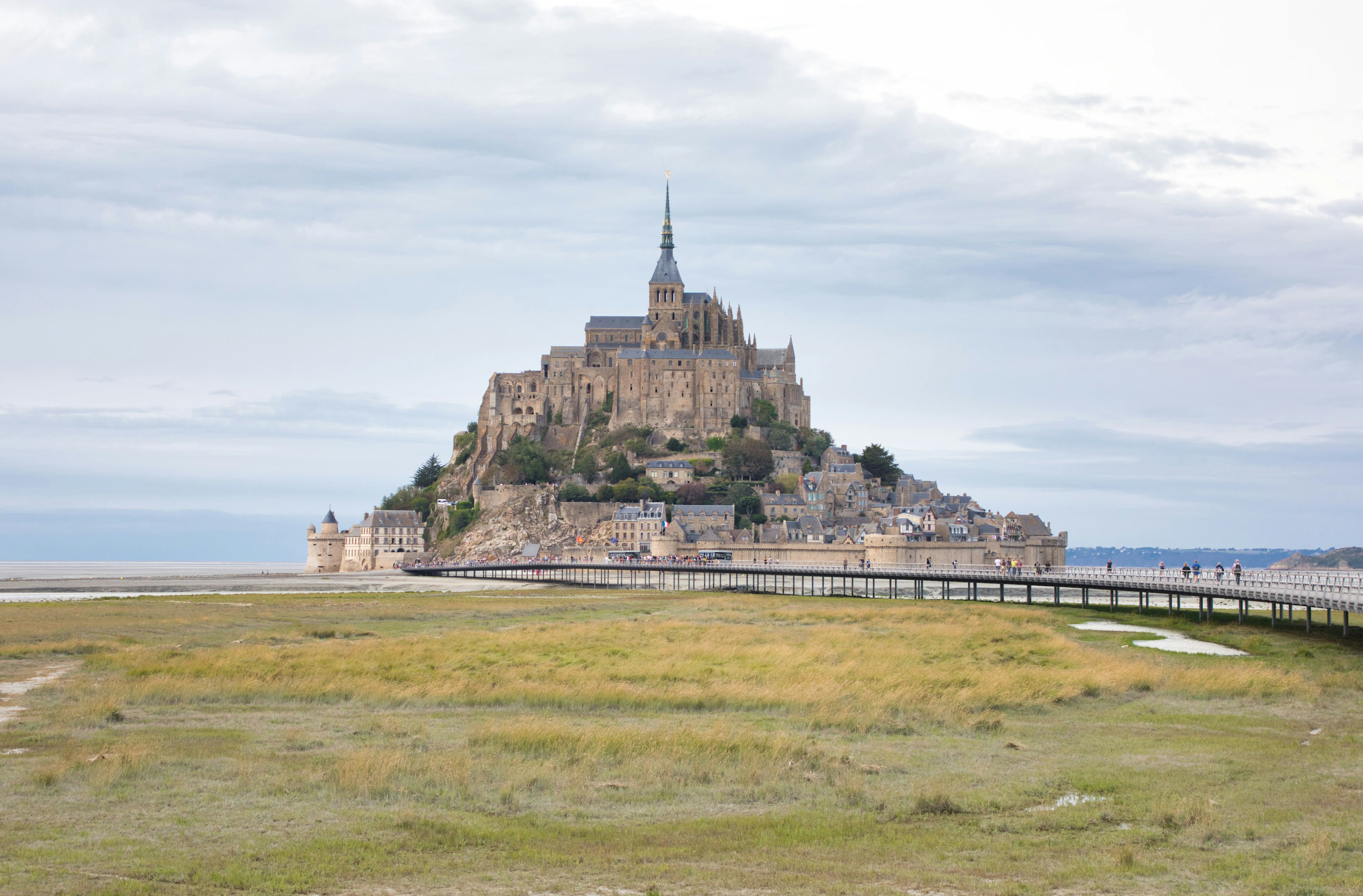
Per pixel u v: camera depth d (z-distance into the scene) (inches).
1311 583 4018.2
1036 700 2812.5
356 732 2410.2
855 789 1956.2
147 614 5093.5
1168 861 1592.0
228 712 2652.6
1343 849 1638.8
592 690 2893.7
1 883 1460.4
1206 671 3161.9
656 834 1731.1
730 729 2401.6
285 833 1704.0
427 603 6166.3
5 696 2795.3
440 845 1659.7
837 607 5757.9
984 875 1539.1
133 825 1729.8
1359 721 2600.9
